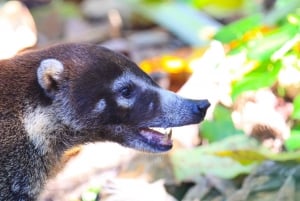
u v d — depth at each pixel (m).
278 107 12.60
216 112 12.71
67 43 10.40
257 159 11.45
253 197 11.09
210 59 13.27
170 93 10.41
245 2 16.14
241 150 11.45
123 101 10.23
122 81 10.18
